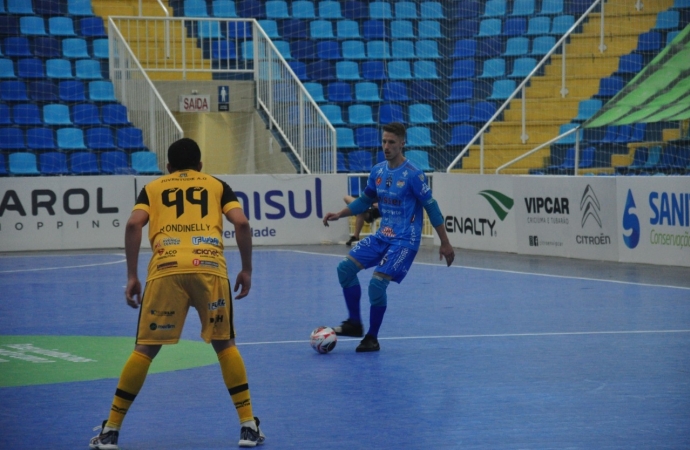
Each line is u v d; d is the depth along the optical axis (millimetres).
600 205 19938
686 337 10984
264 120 27406
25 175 24828
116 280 17031
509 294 14977
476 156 27828
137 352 6578
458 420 7273
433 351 10234
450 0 32750
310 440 6723
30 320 12578
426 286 16062
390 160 10438
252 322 12359
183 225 6699
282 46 30578
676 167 24469
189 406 7793
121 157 25469
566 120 27422
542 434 6852
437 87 30500
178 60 29672
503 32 31375
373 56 31188
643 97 25078
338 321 12430
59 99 26906
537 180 21266
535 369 9234
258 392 8297
